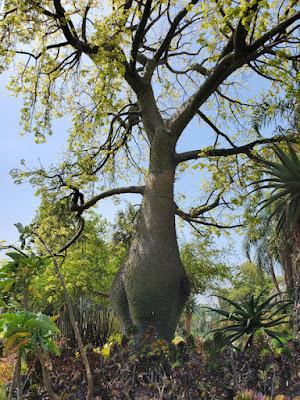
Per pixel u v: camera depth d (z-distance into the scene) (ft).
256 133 57.41
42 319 10.36
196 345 23.72
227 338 25.35
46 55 42.50
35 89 45.75
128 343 21.66
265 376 18.84
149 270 37.37
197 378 17.17
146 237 39.17
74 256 63.82
